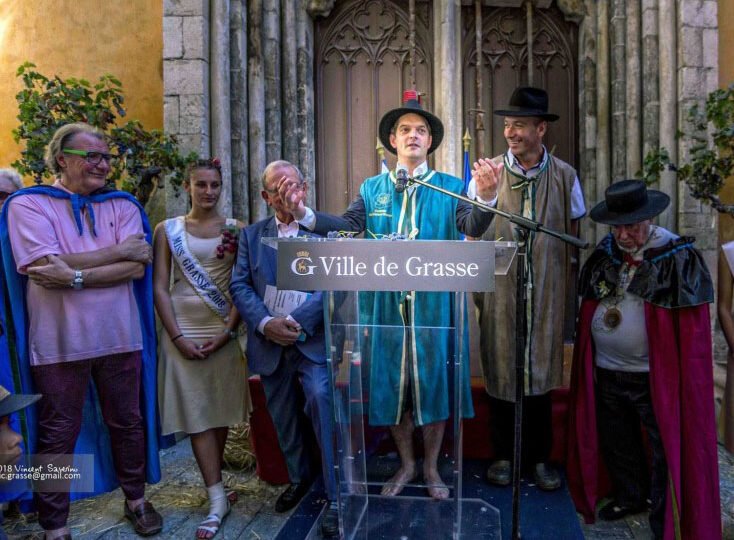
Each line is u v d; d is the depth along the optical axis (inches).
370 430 82.4
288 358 99.3
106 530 102.2
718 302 94.5
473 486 105.0
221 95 166.1
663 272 89.6
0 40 180.1
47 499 91.2
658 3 168.7
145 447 102.2
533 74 184.1
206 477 104.0
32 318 90.7
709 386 88.0
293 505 106.7
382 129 105.2
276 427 103.3
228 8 169.3
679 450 87.5
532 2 181.5
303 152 180.5
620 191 89.9
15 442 71.1
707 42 163.6
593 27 179.2
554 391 111.7
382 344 81.6
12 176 115.5
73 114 141.6
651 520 93.6
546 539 87.7
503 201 102.0
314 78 187.5
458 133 180.5
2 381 87.2
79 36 178.2
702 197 143.4
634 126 173.2
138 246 95.4
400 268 68.8
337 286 69.9
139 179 142.4
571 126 186.4
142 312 102.2
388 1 185.6
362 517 83.1
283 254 70.9
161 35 176.2
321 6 179.8
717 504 87.2
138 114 176.7
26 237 87.7
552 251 99.9
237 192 172.1
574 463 102.4
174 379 103.6
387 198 101.0
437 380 80.4
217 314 106.3
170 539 99.0
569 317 180.9
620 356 96.1
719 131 139.1
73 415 92.4
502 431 105.1
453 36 178.4
